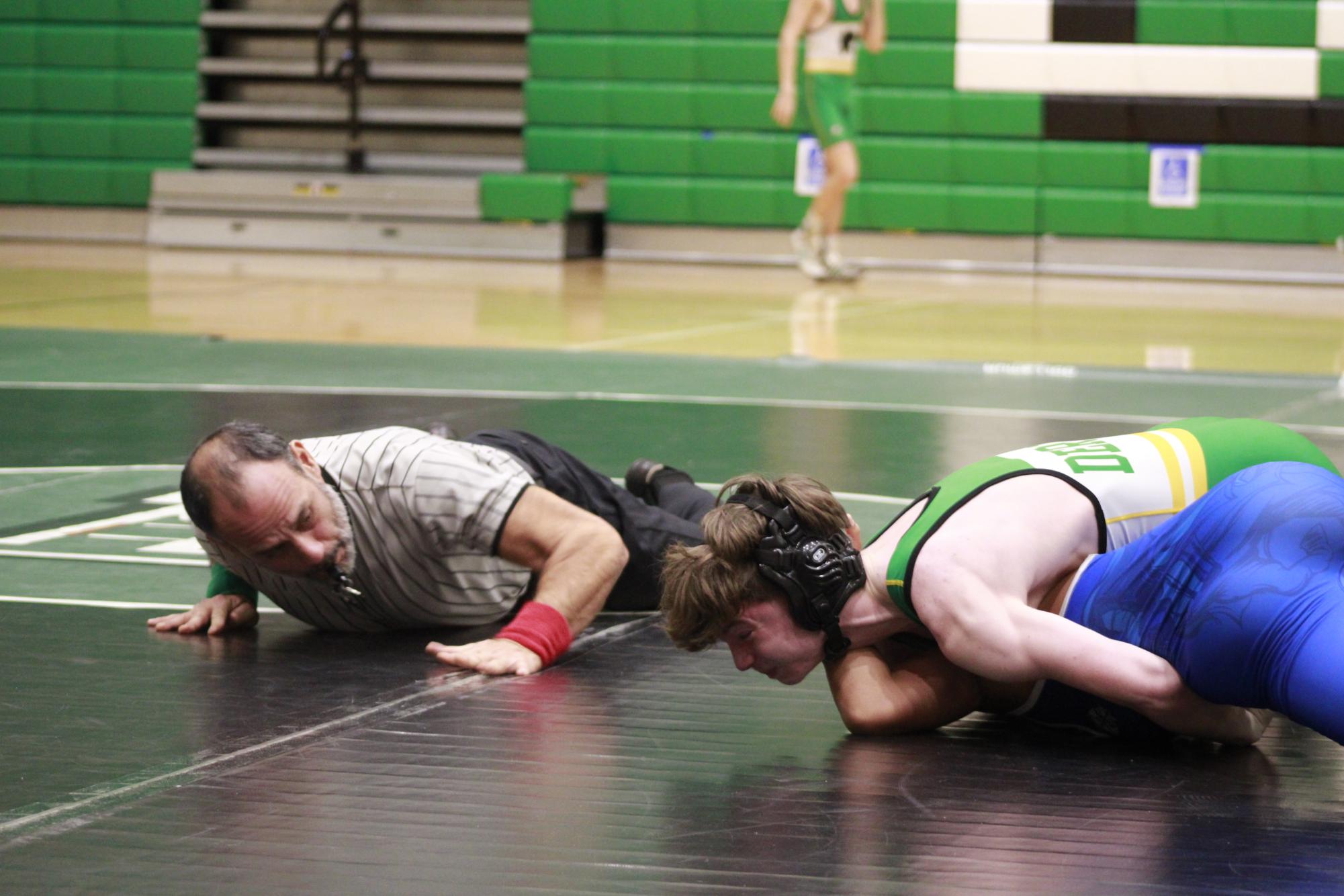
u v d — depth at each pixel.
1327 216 21.53
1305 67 21.38
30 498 7.31
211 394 10.40
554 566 4.93
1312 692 3.61
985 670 3.95
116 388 10.60
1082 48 21.95
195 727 4.22
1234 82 21.62
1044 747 4.14
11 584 5.85
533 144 23.80
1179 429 4.39
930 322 15.99
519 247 23.02
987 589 3.93
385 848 3.38
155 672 4.75
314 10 25.16
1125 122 21.98
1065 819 3.60
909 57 22.34
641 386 11.14
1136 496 4.18
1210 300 19.02
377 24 24.56
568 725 4.29
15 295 16.86
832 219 20.78
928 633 4.18
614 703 4.50
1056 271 22.45
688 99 23.33
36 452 8.38
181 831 3.47
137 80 24.75
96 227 24.98
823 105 20.30
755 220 23.27
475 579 5.15
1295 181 21.59
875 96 22.50
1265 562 3.76
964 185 22.55
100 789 3.73
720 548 4.02
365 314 15.66
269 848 3.37
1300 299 19.36
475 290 18.47
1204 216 21.88
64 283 18.27
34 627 5.26
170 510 7.10
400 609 5.12
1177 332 15.43
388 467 4.91
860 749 4.11
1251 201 21.72
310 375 11.41
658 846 3.40
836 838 3.46
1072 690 4.09
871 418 9.83
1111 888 3.20
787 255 23.36
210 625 5.23
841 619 4.09
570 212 23.11
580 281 20.05
